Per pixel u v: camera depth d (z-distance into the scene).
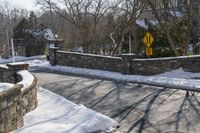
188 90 14.52
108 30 35.97
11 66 15.01
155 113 11.02
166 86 15.80
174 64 18.95
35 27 49.97
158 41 31.31
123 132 9.16
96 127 9.05
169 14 26.52
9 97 8.10
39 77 20.78
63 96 14.32
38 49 49.03
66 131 8.32
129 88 15.69
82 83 17.66
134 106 12.06
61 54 25.92
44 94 13.95
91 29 37.62
